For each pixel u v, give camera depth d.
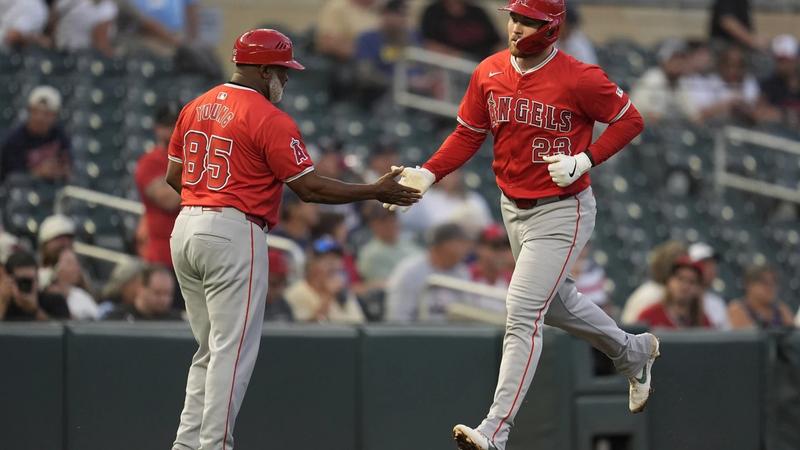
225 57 53.94
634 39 60.97
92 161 39.12
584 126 19.69
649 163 46.00
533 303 19.66
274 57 20.05
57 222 27.69
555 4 19.03
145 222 29.66
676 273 29.69
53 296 26.78
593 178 44.84
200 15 53.53
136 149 40.03
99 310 27.72
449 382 23.86
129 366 22.92
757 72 53.25
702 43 51.00
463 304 31.69
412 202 20.22
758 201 46.97
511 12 19.08
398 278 31.89
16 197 34.84
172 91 43.25
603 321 20.75
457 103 47.28
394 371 23.81
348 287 31.67
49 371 22.66
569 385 23.92
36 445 22.52
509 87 19.59
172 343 23.02
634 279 41.03
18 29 42.78
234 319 19.77
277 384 23.42
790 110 51.97
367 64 46.97
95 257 33.31
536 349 19.64
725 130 47.94
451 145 20.45
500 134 19.88
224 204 19.73
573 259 19.84
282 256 30.77
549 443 23.66
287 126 19.77
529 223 19.91
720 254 43.59
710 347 25.38
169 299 26.72
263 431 23.31
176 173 20.89
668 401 25.00
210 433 19.62
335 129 44.88
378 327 23.97
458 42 48.00
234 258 19.67
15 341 22.52
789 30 60.16
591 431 24.02
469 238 35.38
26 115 37.75
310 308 29.45
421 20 48.44
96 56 43.69
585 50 48.75
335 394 23.64
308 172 19.78
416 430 23.77
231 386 19.70
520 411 23.78
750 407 25.58
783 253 45.28
